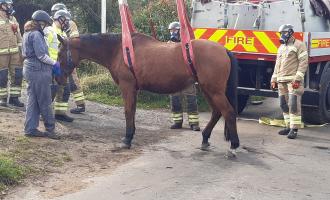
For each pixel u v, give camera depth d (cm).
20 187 602
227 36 1042
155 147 813
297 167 732
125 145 789
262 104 1280
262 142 878
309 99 1022
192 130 951
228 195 603
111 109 1095
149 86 771
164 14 1434
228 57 750
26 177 630
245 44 1025
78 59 812
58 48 844
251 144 861
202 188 624
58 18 902
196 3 1133
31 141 762
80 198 580
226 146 835
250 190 624
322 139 920
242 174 686
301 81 904
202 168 707
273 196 607
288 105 930
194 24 1138
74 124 926
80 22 1831
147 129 941
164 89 767
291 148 844
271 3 1055
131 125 790
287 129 939
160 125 984
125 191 606
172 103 953
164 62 752
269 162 752
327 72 1044
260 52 1010
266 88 1086
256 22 1066
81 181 635
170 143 845
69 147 766
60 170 669
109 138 848
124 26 772
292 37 925
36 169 657
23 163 667
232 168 712
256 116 1130
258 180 664
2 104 994
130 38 769
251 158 771
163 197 590
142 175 668
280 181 664
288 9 1041
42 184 616
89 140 821
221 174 683
